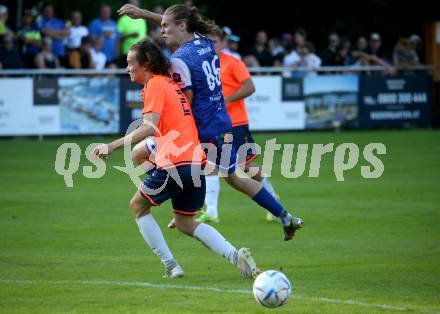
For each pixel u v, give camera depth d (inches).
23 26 1827.0
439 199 1034.7
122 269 669.3
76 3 2305.6
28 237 803.4
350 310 542.9
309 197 1055.6
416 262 693.3
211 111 679.1
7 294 585.3
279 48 2020.2
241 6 2477.9
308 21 2477.9
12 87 1668.3
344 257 714.2
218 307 549.6
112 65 1801.2
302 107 1854.1
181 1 2437.3
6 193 1082.1
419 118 1971.0
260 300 534.6
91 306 552.7
